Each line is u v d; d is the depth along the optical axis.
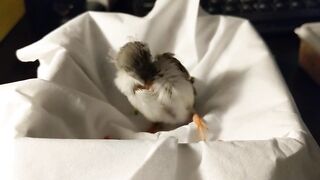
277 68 0.18
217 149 0.13
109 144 0.13
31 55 0.19
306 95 0.23
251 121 0.16
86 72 0.20
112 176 0.13
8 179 0.14
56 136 0.16
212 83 0.20
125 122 0.19
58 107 0.16
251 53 0.19
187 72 0.19
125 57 0.18
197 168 0.13
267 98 0.17
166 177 0.13
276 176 0.13
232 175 0.13
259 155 0.13
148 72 0.17
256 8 0.27
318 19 0.27
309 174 0.14
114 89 0.21
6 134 0.15
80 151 0.13
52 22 0.27
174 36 0.21
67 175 0.13
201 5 0.27
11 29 0.27
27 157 0.13
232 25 0.20
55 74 0.17
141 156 0.13
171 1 0.20
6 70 0.24
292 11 0.27
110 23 0.21
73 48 0.19
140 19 0.21
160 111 0.19
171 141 0.13
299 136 0.14
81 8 0.28
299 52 0.25
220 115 0.18
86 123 0.17
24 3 0.28
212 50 0.20
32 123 0.15
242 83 0.18
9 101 0.15
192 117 0.19
